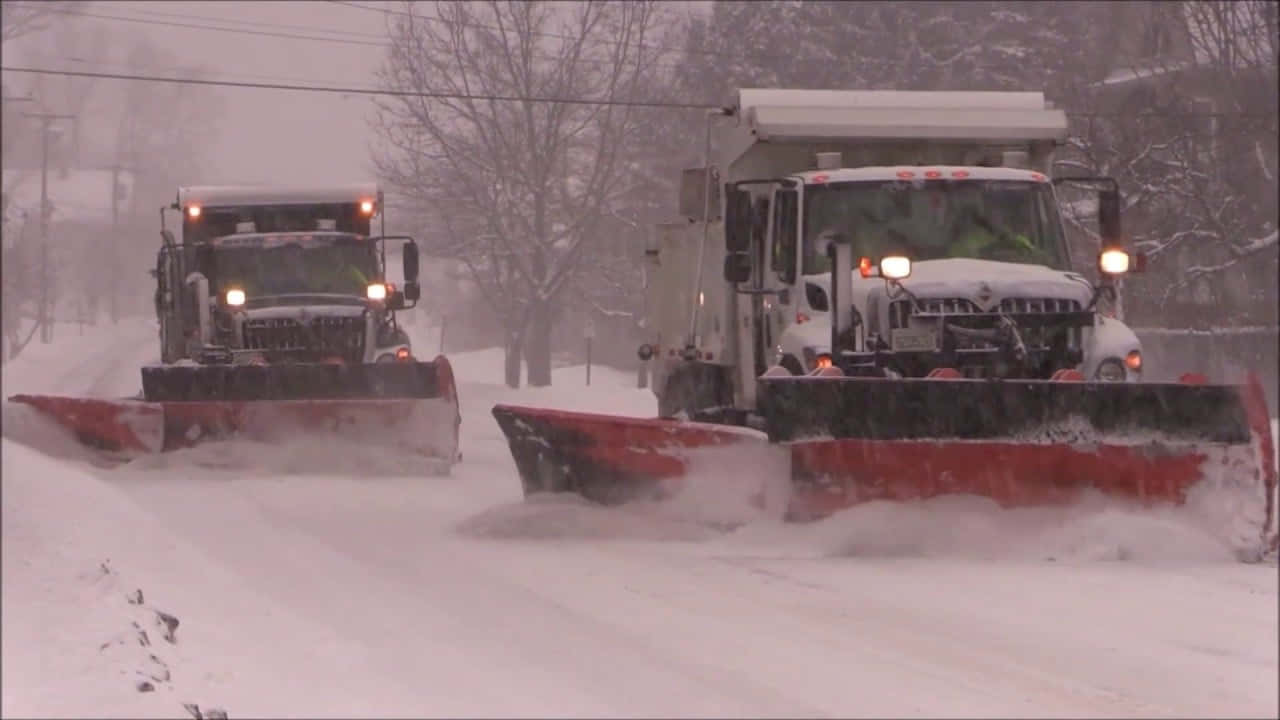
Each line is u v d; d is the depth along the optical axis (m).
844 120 56.75
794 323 52.84
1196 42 136.62
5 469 61.22
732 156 59.81
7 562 40.22
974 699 29.70
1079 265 79.38
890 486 44.19
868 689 30.50
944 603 38.12
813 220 53.50
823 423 44.41
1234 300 137.12
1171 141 132.50
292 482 64.88
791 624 36.16
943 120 57.34
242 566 44.38
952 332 48.53
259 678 30.86
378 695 29.98
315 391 68.38
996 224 53.78
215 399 68.31
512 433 49.94
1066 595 38.81
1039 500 44.06
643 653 33.62
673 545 45.88
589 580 41.59
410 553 46.66
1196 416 44.12
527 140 182.62
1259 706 28.98
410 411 68.44
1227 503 43.94
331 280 83.00
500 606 38.62
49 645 29.50
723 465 45.88
